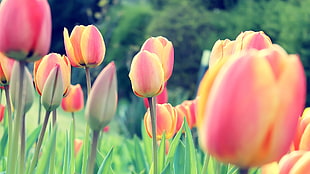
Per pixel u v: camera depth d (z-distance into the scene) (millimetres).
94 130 726
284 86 561
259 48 876
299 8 9594
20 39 744
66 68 984
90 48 1091
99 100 713
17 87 855
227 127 566
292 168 664
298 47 9328
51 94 862
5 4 745
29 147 1318
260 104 559
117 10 13641
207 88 588
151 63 972
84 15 13898
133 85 981
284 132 565
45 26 754
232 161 575
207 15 10984
